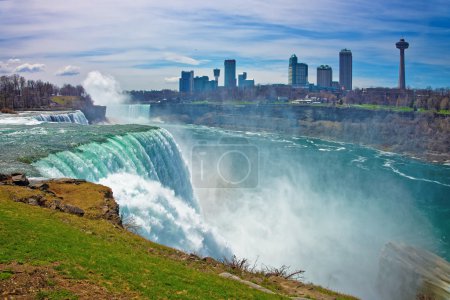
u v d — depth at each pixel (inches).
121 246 733.3
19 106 4515.3
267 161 4274.1
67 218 802.8
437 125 6018.7
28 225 685.9
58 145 1540.4
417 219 2701.8
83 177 1315.2
